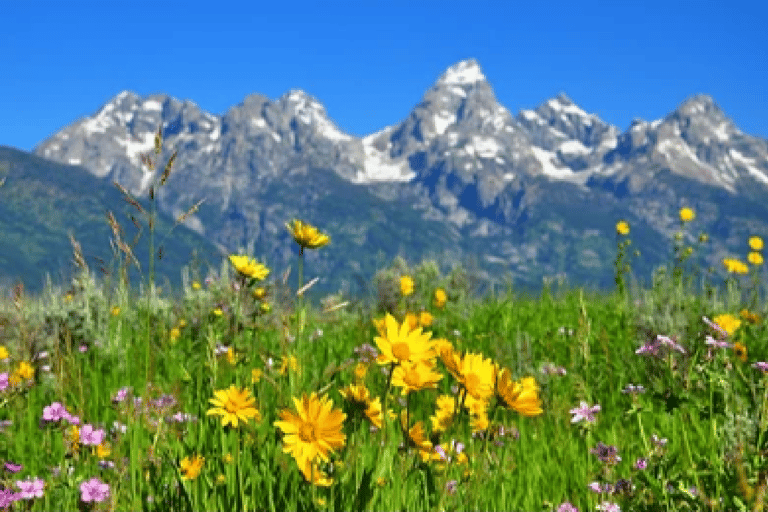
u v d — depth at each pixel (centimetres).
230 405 248
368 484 225
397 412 386
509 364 563
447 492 250
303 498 236
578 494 321
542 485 339
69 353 409
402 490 241
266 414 319
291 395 266
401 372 221
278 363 349
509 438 349
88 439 275
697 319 544
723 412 311
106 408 392
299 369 283
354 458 231
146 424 287
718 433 324
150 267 275
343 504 226
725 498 239
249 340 443
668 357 349
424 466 246
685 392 318
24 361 447
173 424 309
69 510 254
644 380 481
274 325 445
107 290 277
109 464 275
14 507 243
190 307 606
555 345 646
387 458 259
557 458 377
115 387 429
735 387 358
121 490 257
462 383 215
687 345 379
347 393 228
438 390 460
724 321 363
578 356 519
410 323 223
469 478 261
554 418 444
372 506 227
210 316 491
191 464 251
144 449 299
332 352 556
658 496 254
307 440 200
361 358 459
